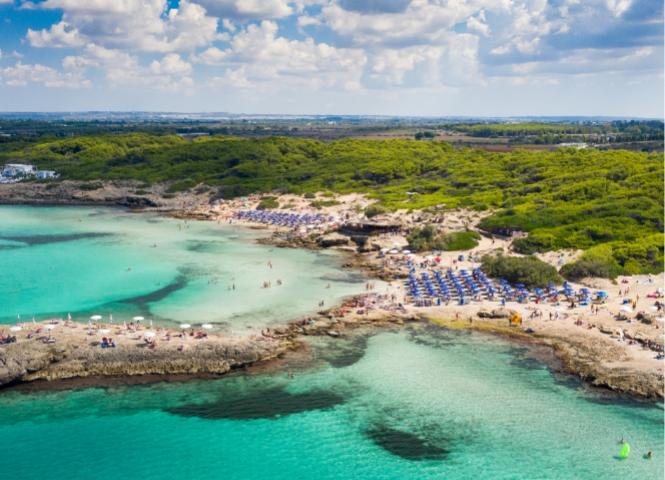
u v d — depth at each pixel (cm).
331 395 6812
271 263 12612
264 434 6053
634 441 6012
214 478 5400
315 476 5469
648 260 11125
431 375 7319
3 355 6844
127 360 7138
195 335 7950
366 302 9794
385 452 5825
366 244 13838
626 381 7019
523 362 7675
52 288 10406
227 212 18862
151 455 5675
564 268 10988
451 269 11669
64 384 6794
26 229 16275
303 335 8450
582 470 5581
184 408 6456
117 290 10331
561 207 14562
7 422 6084
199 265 12338
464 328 8756
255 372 7294
